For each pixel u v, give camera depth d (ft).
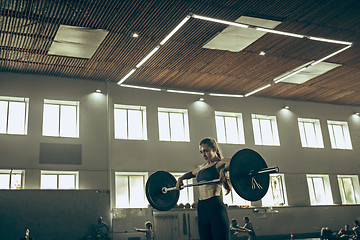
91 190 47.96
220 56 47.06
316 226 60.39
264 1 35.35
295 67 51.83
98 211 47.57
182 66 49.60
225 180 11.71
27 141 47.62
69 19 37.04
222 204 12.06
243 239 54.70
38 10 35.12
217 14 37.27
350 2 36.55
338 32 42.65
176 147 55.67
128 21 37.96
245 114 62.08
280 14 37.93
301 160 63.77
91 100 52.31
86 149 50.19
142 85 55.57
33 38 40.37
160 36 41.06
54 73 50.29
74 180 49.47
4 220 43.09
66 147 49.29
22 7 34.47
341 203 64.44
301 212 60.23
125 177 52.54
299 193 61.62
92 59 46.29
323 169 65.10
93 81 53.16
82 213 46.70
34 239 43.68
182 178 13.55
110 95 53.52
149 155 53.67
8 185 46.16
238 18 37.99
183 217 50.88
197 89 58.59
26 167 46.70
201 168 12.56
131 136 54.39
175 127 57.62
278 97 65.21
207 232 12.06
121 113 54.70
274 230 57.16
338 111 70.44
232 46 44.14
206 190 12.23
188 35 41.45
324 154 66.18
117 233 47.26
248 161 11.52
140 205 52.31
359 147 69.87
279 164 61.82
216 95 60.44
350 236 51.01
